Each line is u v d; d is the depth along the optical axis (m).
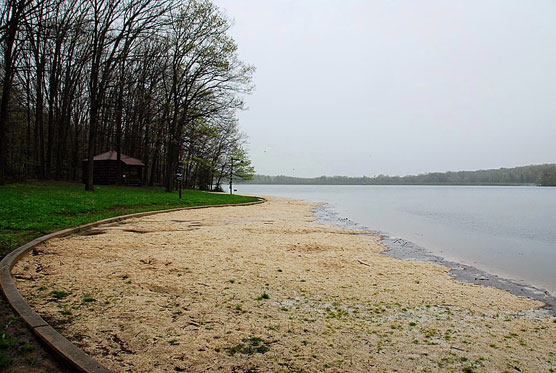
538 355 4.35
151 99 32.28
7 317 4.50
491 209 32.66
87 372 3.28
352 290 6.69
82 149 44.00
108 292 5.81
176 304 5.45
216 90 32.59
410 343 4.54
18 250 7.89
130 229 12.66
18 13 14.77
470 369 3.93
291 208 28.98
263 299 5.90
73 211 14.94
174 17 28.80
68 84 32.06
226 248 9.94
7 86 21.98
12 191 20.16
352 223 19.27
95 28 24.73
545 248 12.77
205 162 49.59
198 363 3.76
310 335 4.61
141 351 3.95
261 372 3.64
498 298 6.76
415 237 14.89
